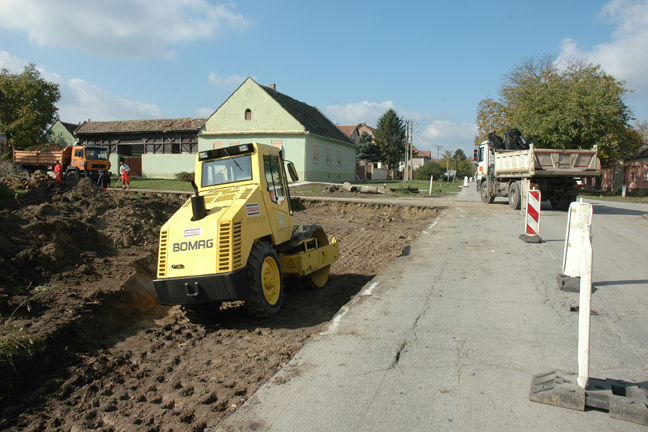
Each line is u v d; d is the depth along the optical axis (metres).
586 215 6.32
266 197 6.51
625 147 33.56
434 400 3.39
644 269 7.38
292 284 8.05
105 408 3.92
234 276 5.34
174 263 5.57
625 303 5.62
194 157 37.84
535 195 9.92
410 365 4.00
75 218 9.38
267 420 3.18
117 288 6.67
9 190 12.62
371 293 6.27
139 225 10.37
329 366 4.01
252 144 6.45
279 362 4.69
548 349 4.29
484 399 3.39
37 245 7.17
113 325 5.99
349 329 4.91
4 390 4.08
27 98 39.69
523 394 3.46
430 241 10.12
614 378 3.69
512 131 19.59
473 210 16.33
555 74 35.88
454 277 7.03
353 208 19.16
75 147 25.80
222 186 6.57
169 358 5.04
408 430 3.01
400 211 18.34
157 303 7.26
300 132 33.56
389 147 78.44
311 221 16.44
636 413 3.04
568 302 5.70
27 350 4.49
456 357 4.15
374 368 3.95
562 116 28.06
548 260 8.07
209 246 5.44
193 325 6.16
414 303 5.78
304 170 33.88
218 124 35.66
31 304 5.64
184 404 3.92
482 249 9.12
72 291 6.26
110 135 41.47
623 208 18.03
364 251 11.51
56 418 3.78
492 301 5.80
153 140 40.38
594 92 28.25
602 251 8.88
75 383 4.42
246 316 6.51
